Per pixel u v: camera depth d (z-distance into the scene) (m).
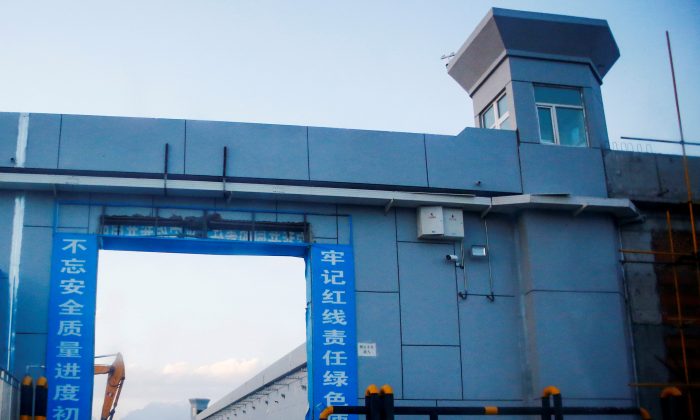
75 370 14.06
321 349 15.25
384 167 16.39
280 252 16.08
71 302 14.41
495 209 16.83
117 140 15.23
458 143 16.98
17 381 13.59
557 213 17.05
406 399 15.41
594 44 18.36
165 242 15.27
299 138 16.12
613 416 15.97
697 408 16.55
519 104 17.64
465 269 16.55
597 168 17.64
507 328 16.44
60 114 15.19
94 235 14.82
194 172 15.38
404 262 16.23
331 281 15.68
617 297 16.77
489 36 17.97
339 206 16.23
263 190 15.48
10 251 14.52
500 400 15.91
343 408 12.16
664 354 16.86
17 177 14.55
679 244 17.77
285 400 30.55
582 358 16.19
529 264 16.59
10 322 14.12
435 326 16.02
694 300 17.39
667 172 18.03
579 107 18.27
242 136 15.83
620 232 17.59
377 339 15.62
